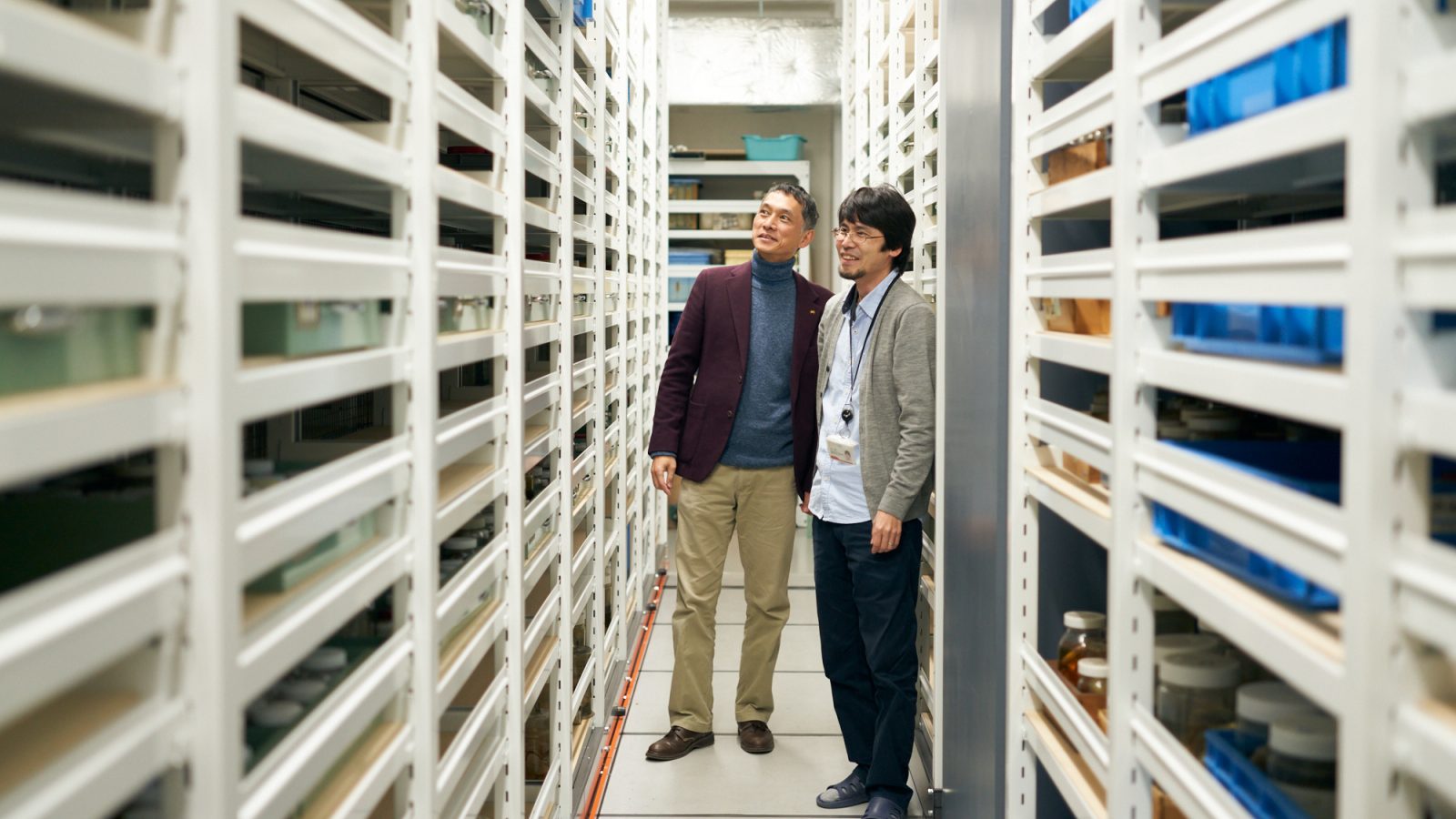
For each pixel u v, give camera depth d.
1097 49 1.72
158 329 0.82
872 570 2.82
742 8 7.32
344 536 1.25
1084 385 2.24
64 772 0.70
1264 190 1.32
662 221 6.09
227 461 0.86
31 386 0.72
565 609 2.63
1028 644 1.98
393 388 1.38
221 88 0.85
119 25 0.81
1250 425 1.53
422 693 1.43
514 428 1.99
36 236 0.64
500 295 1.93
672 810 3.07
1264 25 0.99
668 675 4.29
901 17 3.51
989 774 2.18
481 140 1.76
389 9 1.39
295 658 1.03
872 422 2.81
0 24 0.61
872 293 2.89
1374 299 0.81
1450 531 1.00
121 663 0.82
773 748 3.52
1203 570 1.20
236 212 0.88
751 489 3.41
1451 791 0.74
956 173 2.55
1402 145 0.81
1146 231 1.32
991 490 2.16
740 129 7.95
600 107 3.20
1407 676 0.82
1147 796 1.39
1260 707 1.23
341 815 1.14
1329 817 1.10
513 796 2.01
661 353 6.07
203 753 0.85
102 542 0.99
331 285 1.11
